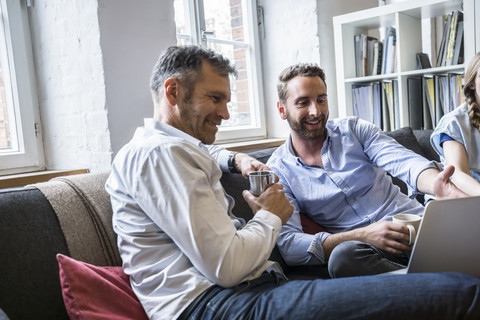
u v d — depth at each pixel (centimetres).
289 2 298
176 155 113
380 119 283
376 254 133
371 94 285
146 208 113
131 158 117
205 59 131
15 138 206
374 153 180
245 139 295
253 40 305
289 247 160
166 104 133
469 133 188
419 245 111
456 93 259
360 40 290
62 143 211
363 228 146
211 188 125
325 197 174
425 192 160
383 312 96
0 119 201
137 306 113
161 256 115
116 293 110
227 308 106
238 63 298
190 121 133
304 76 178
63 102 207
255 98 308
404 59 269
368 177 177
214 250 107
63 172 192
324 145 180
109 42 193
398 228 136
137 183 114
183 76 130
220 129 279
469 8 236
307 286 107
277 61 308
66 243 121
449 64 260
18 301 107
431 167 162
